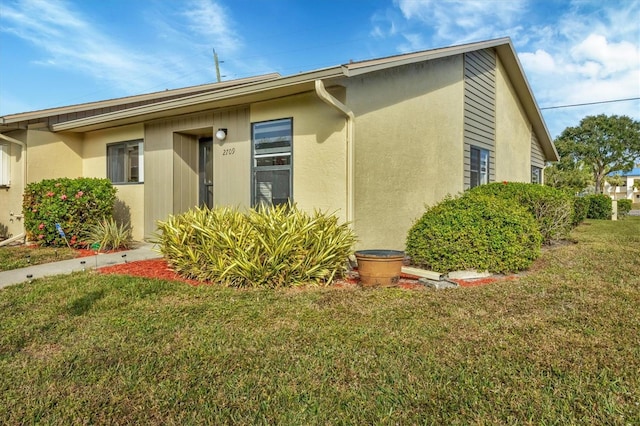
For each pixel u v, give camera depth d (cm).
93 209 812
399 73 721
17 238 841
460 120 918
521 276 562
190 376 271
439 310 401
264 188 691
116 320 376
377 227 664
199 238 548
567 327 353
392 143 701
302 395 248
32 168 887
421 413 230
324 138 625
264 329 352
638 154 3828
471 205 609
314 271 519
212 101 670
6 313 399
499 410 232
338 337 333
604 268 606
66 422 224
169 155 812
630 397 243
